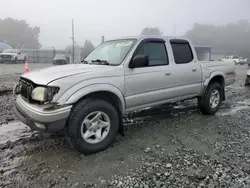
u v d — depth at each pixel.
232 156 2.95
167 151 3.09
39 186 2.30
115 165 2.72
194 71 4.33
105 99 3.24
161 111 5.05
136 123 4.25
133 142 3.39
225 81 5.11
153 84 3.64
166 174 2.52
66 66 3.53
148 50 3.65
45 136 3.56
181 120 4.47
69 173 2.54
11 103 5.57
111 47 3.87
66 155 2.96
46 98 2.64
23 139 3.45
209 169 2.63
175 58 4.05
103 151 3.08
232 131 3.88
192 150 3.12
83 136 2.90
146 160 2.84
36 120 2.64
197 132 3.82
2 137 3.52
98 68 3.15
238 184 2.34
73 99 2.72
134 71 3.38
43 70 3.25
